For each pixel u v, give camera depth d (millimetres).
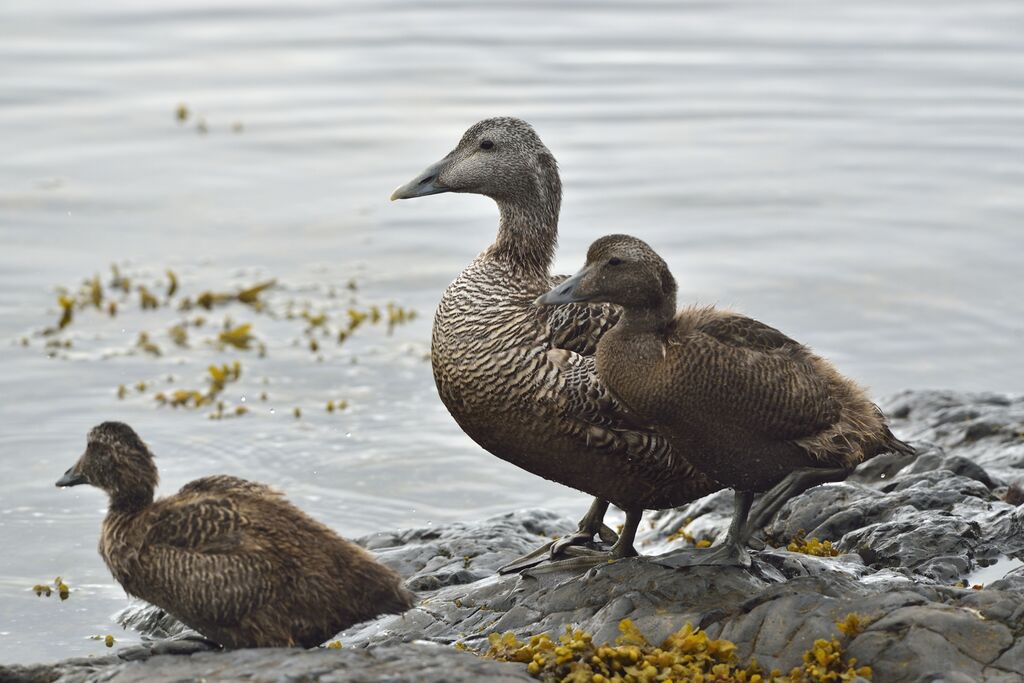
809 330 16984
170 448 14172
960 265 18250
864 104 23500
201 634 8680
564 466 9945
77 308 17281
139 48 25031
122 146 21547
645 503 10039
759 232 19125
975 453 12711
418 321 17172
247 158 21312
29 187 20203
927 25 27375
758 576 9000
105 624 10797
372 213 19766
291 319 17141
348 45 25609
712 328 8906
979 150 21719
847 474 9211
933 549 10086
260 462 13953
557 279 10680
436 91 23578
